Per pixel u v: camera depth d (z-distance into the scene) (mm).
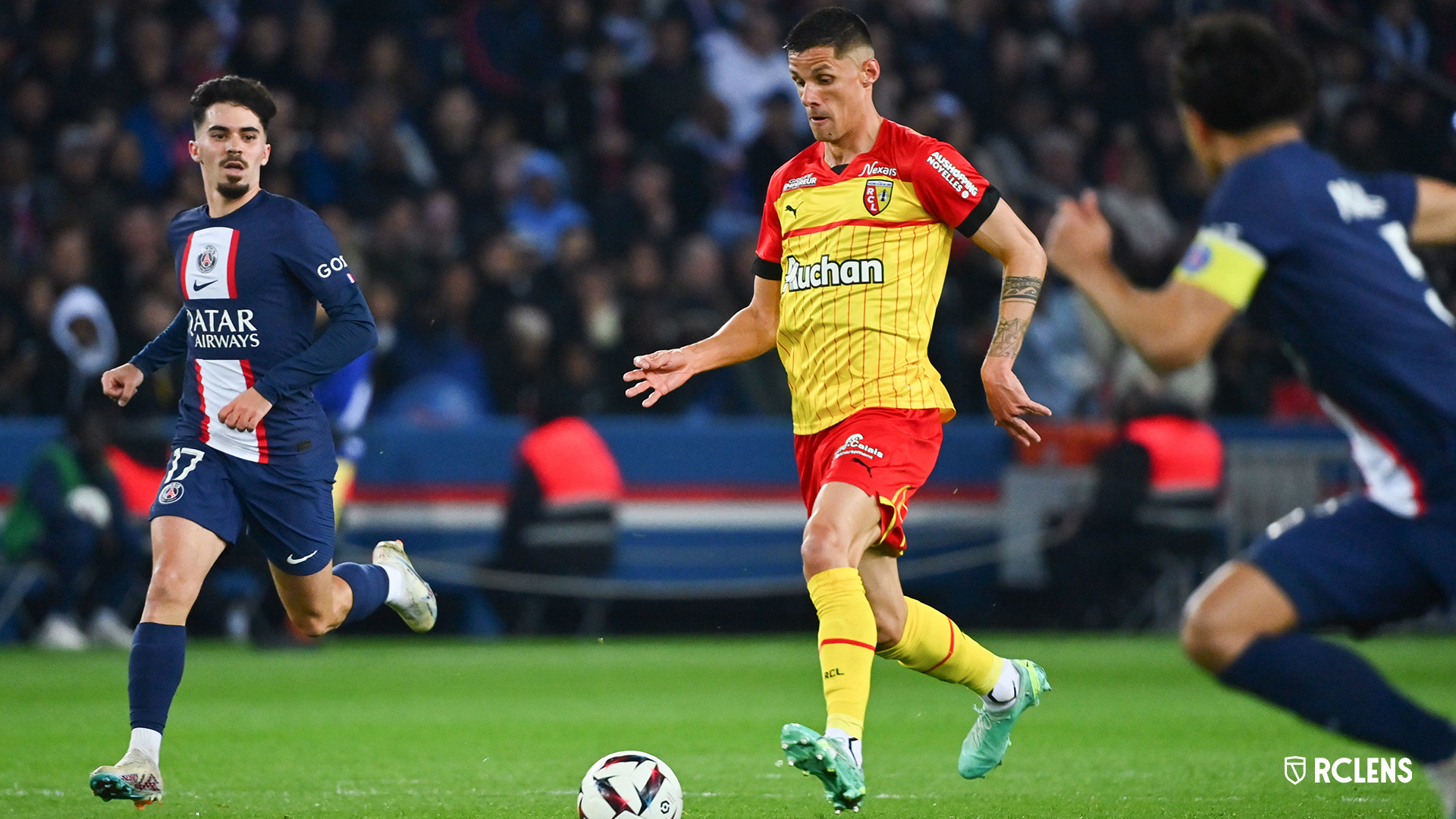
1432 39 64312
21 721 25844
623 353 48312
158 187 50906
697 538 43969
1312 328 12617
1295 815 16797
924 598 45156
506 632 43594
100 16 53188
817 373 17250
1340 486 46562
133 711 16406
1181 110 13312
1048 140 57281
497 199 52906
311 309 18156
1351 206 12711
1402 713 12492
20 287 44719
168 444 42531
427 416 46938
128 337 43719
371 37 56438
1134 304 12422
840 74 16969
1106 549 44938
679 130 56188
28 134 51156
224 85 17891
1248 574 12781
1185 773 20312
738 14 60375
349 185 51250
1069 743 23578
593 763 21328
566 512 42938
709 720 26734
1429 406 12312
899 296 16984
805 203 17422
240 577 41719
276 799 18000
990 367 16578
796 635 45469
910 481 16734
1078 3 62062
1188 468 45031
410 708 28344
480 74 56281
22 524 40219
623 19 59969
